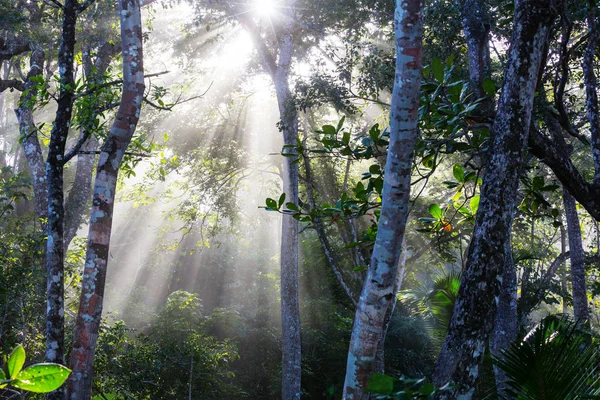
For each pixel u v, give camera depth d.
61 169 7.51
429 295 12.03
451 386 3.29
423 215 18.70
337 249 22.61
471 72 8.63
